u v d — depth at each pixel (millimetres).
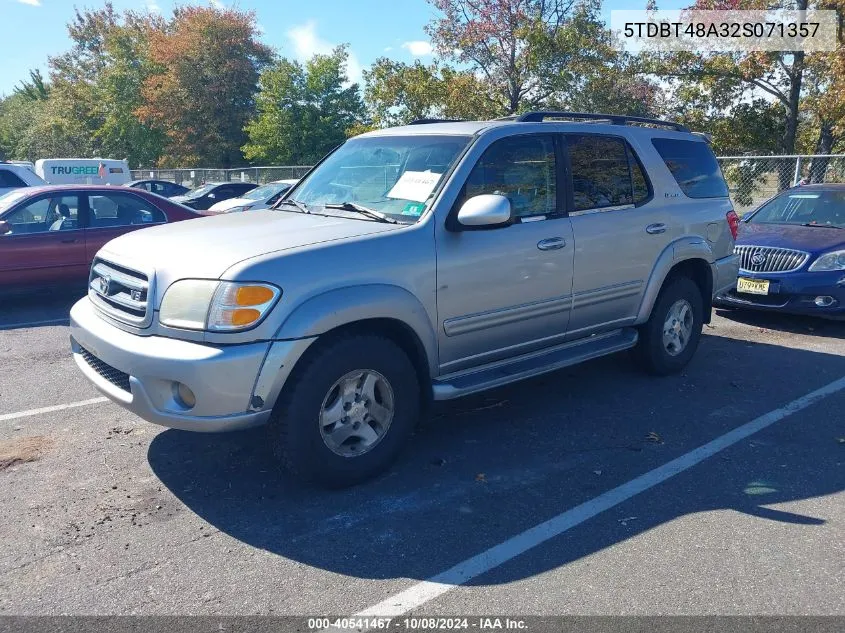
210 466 4180
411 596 2957
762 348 6934
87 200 9109
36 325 7988
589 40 20500
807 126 23672
